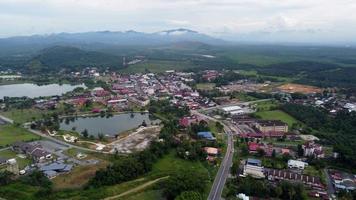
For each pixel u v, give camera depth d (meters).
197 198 184.00
